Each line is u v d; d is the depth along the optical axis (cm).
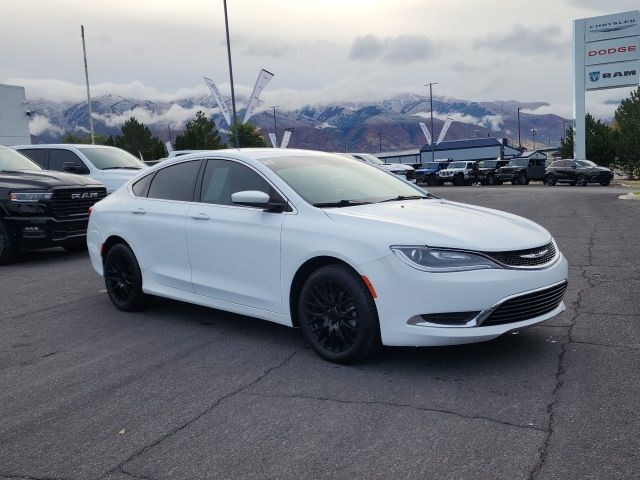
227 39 3316
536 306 427
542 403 365
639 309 572
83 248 1129
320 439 332
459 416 352
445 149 7331
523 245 427
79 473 306
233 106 3394
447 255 405
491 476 287
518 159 4025
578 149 4084
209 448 327
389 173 600
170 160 603
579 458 299
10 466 316
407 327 409
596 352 452
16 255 963
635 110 4416
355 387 403
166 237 567
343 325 439
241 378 429
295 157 553
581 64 4038
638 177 4119
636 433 322
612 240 1045
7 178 975
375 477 290
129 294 620
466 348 471
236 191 525
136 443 336
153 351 496
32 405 394
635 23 3878
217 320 585
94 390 416
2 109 3650
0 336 556
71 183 982
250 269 496
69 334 555
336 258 438
